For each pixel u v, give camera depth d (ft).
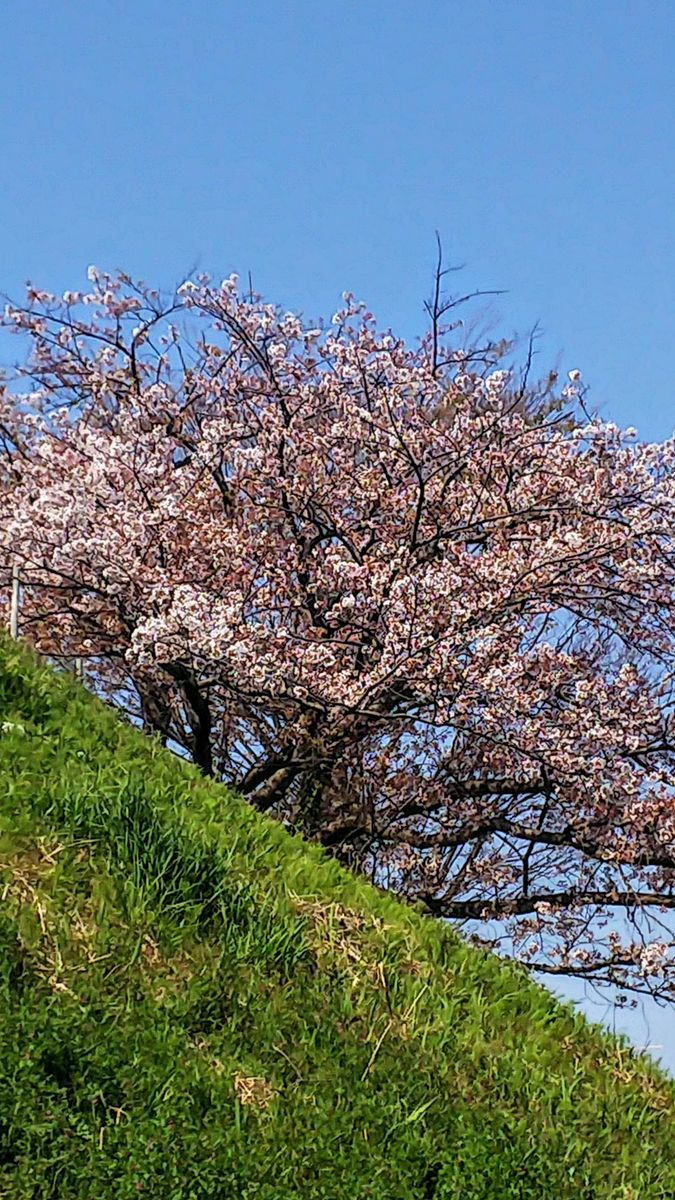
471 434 44.55
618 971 40.34
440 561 42.65
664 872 41.06
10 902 17.22
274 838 24.13
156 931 17.99
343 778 42.27
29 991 15.26
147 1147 13.50
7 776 20.95
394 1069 17.13
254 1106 15.37
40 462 46.14
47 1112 13.42
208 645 37.06
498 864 43.21
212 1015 16.84
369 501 44.98
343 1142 15.24
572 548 40.98
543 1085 18.75
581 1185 16.06
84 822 19.66
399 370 47.03
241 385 47.60
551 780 39.88
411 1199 14.51
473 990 21.12
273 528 44.70
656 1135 18.89
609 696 40.22
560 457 44.04
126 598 40.81
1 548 40.45
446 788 41.63
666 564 42.27
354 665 41.04
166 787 24.14
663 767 41.37
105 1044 14.89
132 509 41.19
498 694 38.27
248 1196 13.53
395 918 22.45
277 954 18.86
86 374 48.73
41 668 28.66
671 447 43.01
